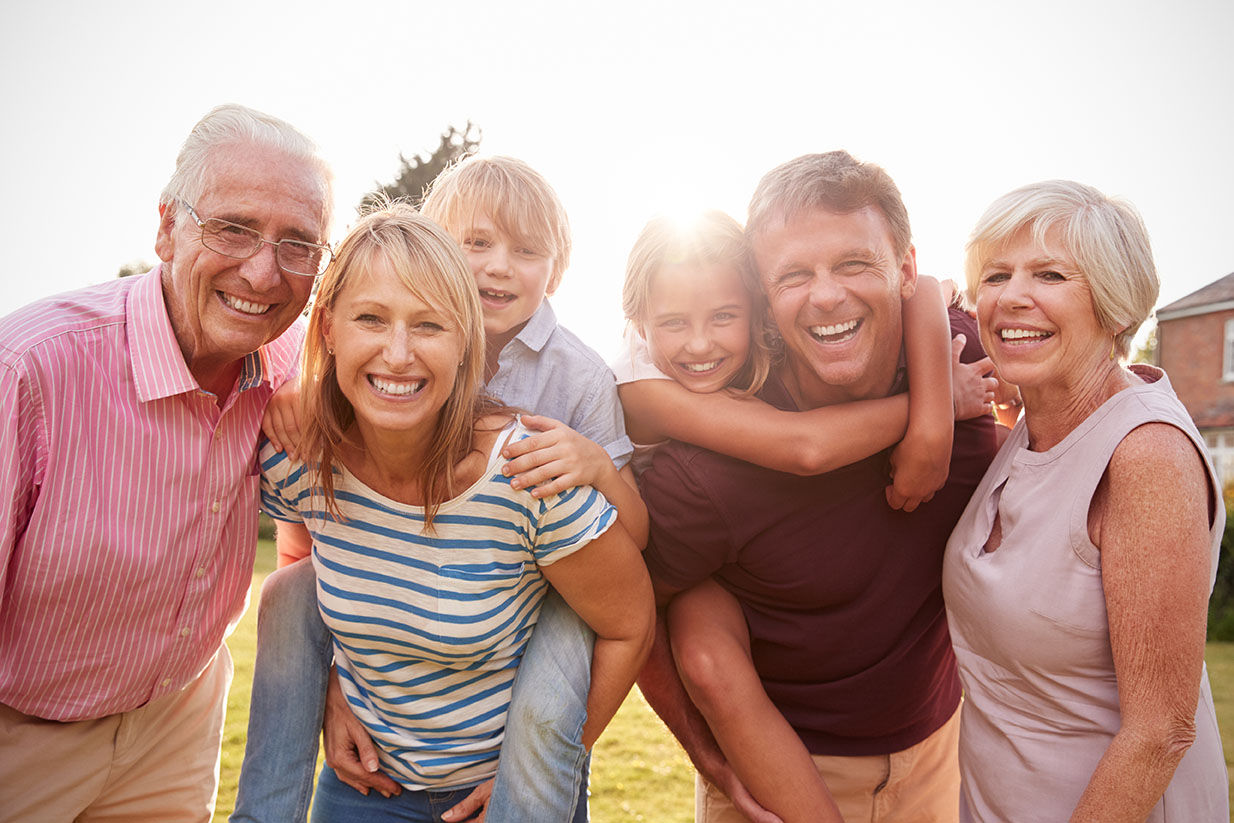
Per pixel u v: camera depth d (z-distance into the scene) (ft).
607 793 19.53
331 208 7.04
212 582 7.31
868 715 8.36
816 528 7.82
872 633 8.11
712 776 8.43
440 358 6.04
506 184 8.53
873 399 7.98
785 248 7.34
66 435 6.51
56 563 6.56
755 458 7.45
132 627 7.02
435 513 6.40
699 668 7.87
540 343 8.47
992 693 6.92
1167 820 6.12
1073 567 6.26
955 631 7.34
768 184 7.59
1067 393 6.55
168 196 6.68
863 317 7.39
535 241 8.61
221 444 7.00
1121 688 6.05
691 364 7.96
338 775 7.32
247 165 6.47
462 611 6.44
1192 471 5.89
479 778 7.03
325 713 7.41
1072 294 6.29
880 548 7.93
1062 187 6.43
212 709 8.47
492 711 6.91
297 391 7.22
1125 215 6.29
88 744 7.39
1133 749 5.88
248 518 7.34
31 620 6.72
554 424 6.82
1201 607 5.82
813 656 8.23
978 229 6.75
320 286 6.28
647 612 7.20
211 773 8.52
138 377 6.66
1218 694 29.50
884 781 8.65
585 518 6.44
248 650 31.07
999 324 6.63
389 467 6.46
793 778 7.68
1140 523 5.90
